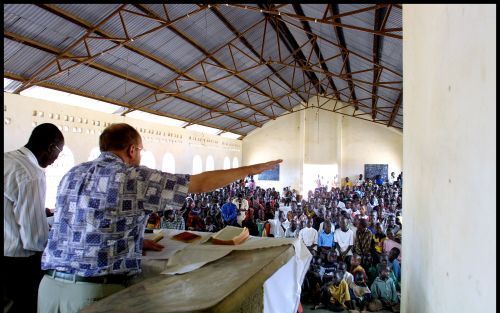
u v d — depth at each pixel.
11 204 1.51
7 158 1.55
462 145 0.97
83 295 1.22
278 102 17.11
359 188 16.16
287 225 8.45
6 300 1.46
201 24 8.99
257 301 1.50
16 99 8.39
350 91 14.91
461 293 0.97
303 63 12.95
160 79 10.95
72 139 9.93
